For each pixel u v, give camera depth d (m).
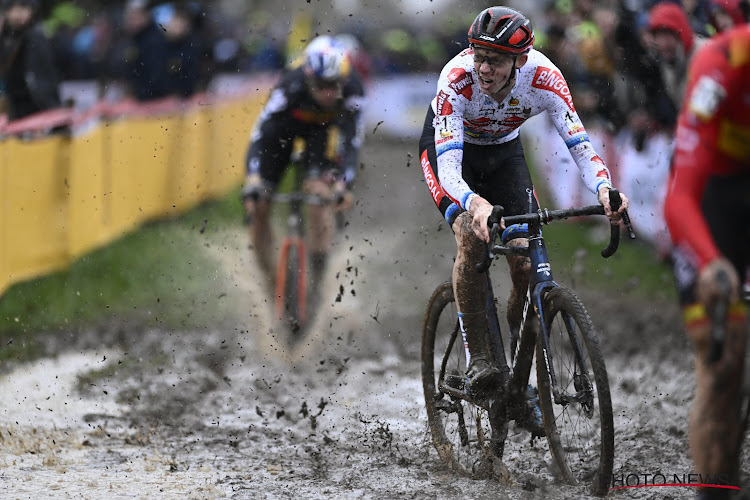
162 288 23.77
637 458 12.45
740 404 8.23
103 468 12.40
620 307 22.23
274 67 46.19
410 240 30.88
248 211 18.70
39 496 10.98
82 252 26.22
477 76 11.50
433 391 13.44
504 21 10.93
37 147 23.25
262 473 12.24
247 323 21.08
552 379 10.80
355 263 27.02
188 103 35.62
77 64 35.34
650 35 19.81
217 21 41.19
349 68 18.95
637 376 17.17
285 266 18.58
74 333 20.25
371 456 13.15
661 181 24.31
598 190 11.03
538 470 12.11
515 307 11.95
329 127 19.53
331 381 17.33
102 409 15.53
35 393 16.34
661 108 22.97
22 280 22.56
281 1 47.06
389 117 54.38
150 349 19.25
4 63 23.38
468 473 12.11
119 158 29.42
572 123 11.67
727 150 7.86
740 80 7.65
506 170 12.45
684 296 7.91
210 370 17.94
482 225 10.41
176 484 11.62
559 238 28.89
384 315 22.00
